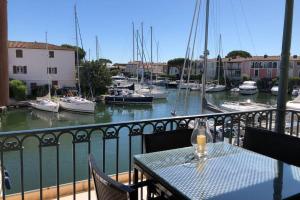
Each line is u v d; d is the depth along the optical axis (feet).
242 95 152.35
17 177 35.29
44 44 132.87
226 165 6.70
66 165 38.52
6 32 5.14
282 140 8.17
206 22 53.31
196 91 144.56
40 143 7.86
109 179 4.67
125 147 44.37
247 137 9.13
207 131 7.93
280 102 12.17
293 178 5.99
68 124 81.66
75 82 135.33
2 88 5.23
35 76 125.70
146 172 6.63
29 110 97.35
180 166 6.63
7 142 7.44
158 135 8.66
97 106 109.40
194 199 5.08
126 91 125.29
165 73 262.47
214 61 179.52
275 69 179.42
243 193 5.31
